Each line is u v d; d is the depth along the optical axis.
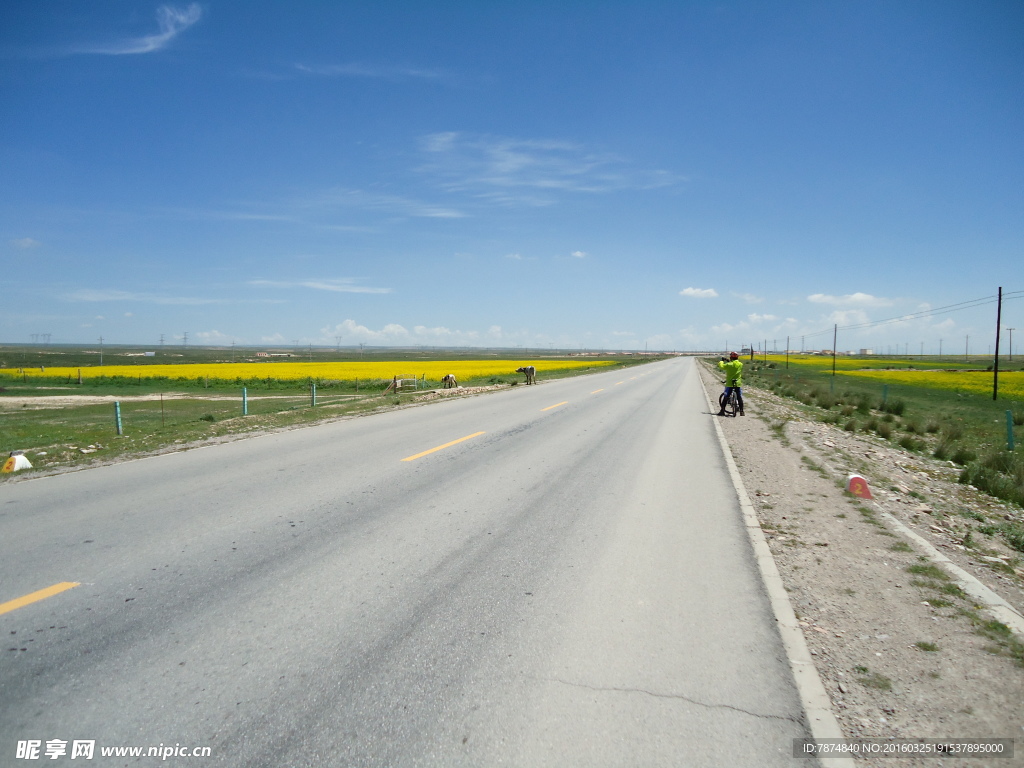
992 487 10.48
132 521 6.32
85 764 2.61
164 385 40.06
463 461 10.14
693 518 6.86
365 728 2.90
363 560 5.23
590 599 4.49
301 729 2.88
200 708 3.04
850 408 25.36
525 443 12.27
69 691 3.16
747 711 3.10
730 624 4.11
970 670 3.58
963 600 4.65
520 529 6.27
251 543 5.64
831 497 8.20
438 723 2.95
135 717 2.96
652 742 2.83
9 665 3.40
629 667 3.51
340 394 32.59
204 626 3.92
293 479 8.54
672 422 16.86
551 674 3.42
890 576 5.16
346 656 3.58
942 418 23.23
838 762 2.71
